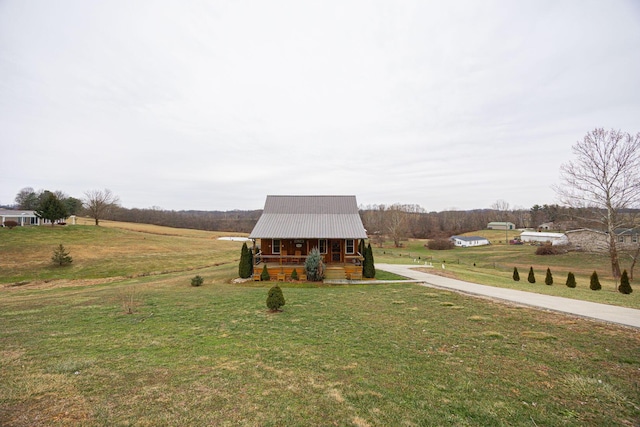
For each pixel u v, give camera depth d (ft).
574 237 135.23
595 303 39.83
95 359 21.30
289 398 16.25
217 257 129.70
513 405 15.94
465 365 20.94
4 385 17.10
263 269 67.46
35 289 67.62
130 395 16.21
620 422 14.57
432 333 28.04
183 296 46.73
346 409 15.26
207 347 24.12
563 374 19.51
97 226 168.25
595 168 86.79
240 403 15.64
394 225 233.96
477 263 136.36
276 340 25.99
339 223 76.95
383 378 18.90
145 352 22.86
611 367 20.47
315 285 60.95
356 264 73.26
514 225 331.57
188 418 14.20
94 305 40.50
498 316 33.73
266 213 82.02
